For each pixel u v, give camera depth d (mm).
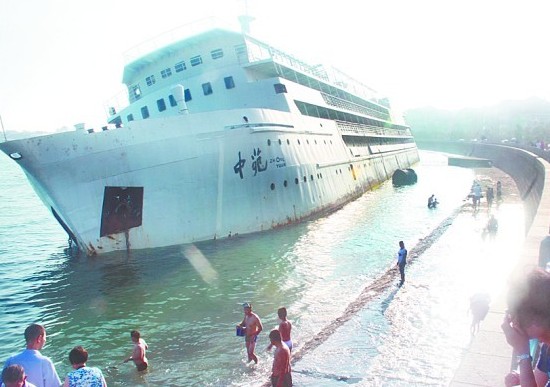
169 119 21062
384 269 19047
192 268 19172
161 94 30281
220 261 20188
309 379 9781
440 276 17719
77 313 14992
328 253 21750
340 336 12148
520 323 2730
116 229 20281
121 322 14094
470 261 19969
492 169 74438
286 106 29125
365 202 39688
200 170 21938
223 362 11164
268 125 25484
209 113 22469
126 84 34969
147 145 20406
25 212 46750
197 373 10664
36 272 20438
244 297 15891
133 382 10383
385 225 28969
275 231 25875
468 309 13258
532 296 2631
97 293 16703
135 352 10891
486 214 33250
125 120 33312
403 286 16516
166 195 21094
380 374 9914
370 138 54281
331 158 35000
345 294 15930
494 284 16656
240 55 29688
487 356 5570
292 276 18156
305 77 36375
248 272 18672
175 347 12188
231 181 23234
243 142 23641
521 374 3229
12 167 145125
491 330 6297
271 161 25609
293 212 27609
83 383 5195
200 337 12758
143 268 19250
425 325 12836
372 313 13836
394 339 11883
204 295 16172
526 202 36656
